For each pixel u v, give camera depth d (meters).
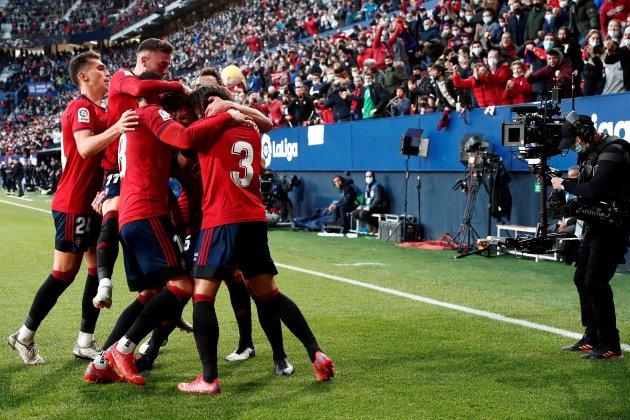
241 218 8.43
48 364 9.89
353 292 15.46
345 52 35.34
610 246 9.84
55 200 9.95
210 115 8.63
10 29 106.50
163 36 95.06
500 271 18.62
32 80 99.19
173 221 9.38
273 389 8.64
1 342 11.16
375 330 11.80
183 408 7.93
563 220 19.17
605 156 9.75
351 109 30.03
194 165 9.20
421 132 24.80
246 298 10.12
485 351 10.38
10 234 29.22
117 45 102.38
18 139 82.44
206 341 8.48
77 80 9.91
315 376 9.20
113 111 9.52
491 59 23.66
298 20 54.94
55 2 110.44
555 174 11.65
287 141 34.19
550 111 12.02
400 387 8.64
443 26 31.12
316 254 22.50
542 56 23.19
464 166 23.23
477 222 23.20
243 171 8.52
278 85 41.06
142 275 8.85
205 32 77.56
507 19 27.20
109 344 9.00
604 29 23.92
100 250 9.27
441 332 11.61
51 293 9.85
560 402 8.02
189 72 69.81
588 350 10.30
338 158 30.16
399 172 26.89
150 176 8.70
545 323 12.27
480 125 22.62
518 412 7.68
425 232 25.67
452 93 23.62
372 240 26.53
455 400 8.11
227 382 8.99
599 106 18.61
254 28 62.31
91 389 8.71
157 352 9.55
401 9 39.22
